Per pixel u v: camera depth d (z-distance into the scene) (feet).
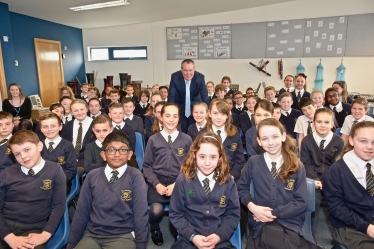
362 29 18.69
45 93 20.72
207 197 4.90
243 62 21.72
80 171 7.85
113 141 5.04
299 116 10.07
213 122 7.47
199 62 22.66
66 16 19.20
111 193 4.96
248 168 5.49
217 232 4.65
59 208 5.27
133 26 23.49
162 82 23.80
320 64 19.89
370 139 4.59
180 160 6.86
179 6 18.06
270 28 20.62
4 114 7.24
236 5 19.27
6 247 4.88
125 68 24.48
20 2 15.21
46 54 20.65
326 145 7.04
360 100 8.86
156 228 6.51
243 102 15.61
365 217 4.76
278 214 4.83
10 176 5.20
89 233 4.91
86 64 25.26
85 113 9.21
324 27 19.48
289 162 5.06
